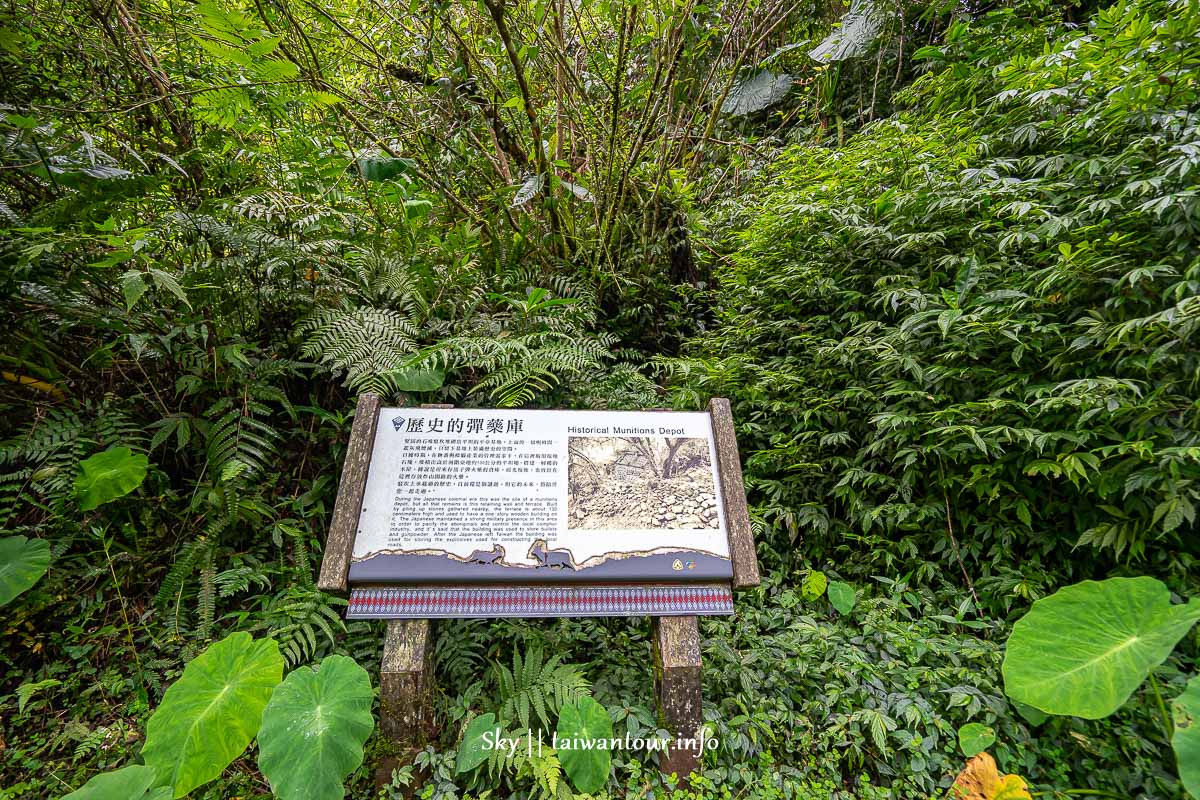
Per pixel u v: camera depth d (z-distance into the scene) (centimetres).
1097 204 223
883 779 172
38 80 264
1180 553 193
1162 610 144
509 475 186
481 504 181
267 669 158
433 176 355
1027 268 248
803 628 209
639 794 162
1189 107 238
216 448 227
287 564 235
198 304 235
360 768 166
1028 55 352
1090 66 264
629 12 354
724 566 176
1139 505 193
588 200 361
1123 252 217
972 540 233
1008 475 226
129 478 197
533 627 219
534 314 311
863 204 325
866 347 263
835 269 318
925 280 282
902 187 311
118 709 186
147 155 279
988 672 186
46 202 246
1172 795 150
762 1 458
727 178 635
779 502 277
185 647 198
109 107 285
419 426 193
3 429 221
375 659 203
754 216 459
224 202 250
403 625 170
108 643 203
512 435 193
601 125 388
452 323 298
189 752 142
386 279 286
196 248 247
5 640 196
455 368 274
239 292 243
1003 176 300
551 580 170
